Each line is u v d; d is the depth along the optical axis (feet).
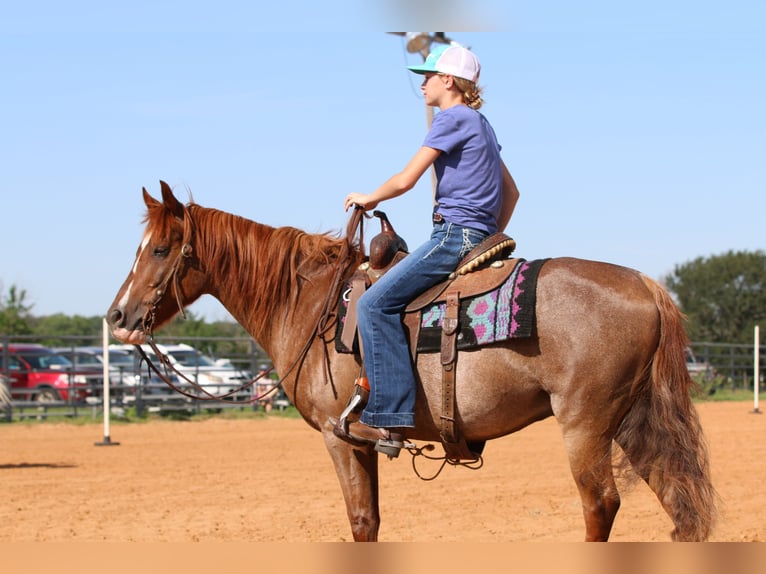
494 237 21.38
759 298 197.36
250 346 97.40
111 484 44.32
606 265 20.31
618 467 19.63
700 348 134.10
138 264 24.72
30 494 41.11
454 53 22.36
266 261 24.39
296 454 57.16
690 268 207.62
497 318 20.08
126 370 91.66
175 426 78.07
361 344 21.52
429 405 21.07
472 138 21.61
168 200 24.44
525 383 20.02
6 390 74.02
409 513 36.09
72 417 83.82
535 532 32.17
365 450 22.40
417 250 21.43
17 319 149.59
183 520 34.71
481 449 22.09
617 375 19.29
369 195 21.91
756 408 87.97
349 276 23.52
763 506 36.42
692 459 19.10
